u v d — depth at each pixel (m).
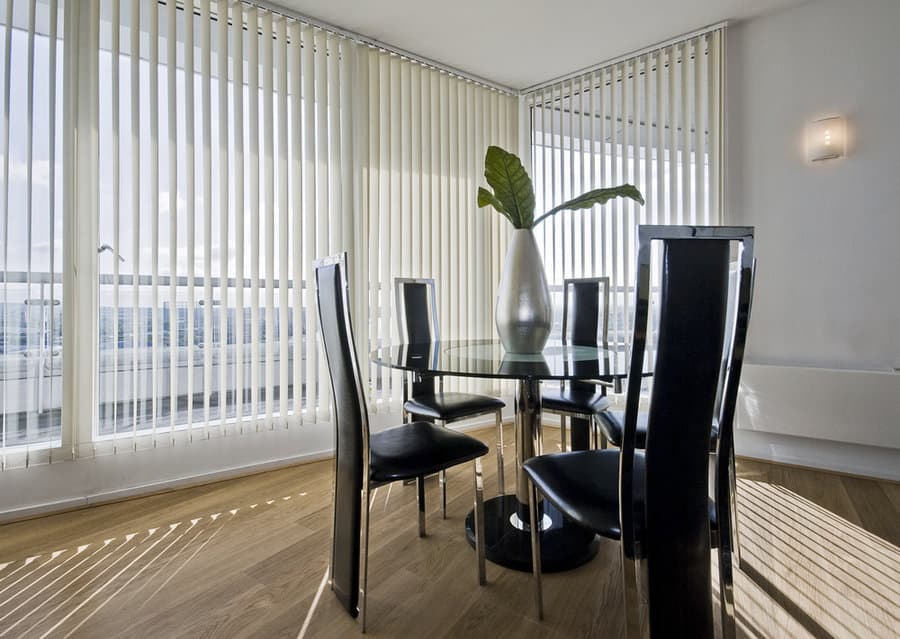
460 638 1.33
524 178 1.85
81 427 2.19
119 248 2.27
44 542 1.88
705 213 3.08
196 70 2.48
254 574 1.66
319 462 2.86
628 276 3.32
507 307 1.94
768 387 2.69
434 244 3.44
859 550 1.79
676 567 1.07
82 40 2.20
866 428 2.43
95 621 1.40
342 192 3.00
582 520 1.13
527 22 2.95
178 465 2.45
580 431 2.42
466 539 1.89
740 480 2.49
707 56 3.03
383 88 3.20
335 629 1.37
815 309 2.70
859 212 2.58
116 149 2.25
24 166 2.05
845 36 2.62
